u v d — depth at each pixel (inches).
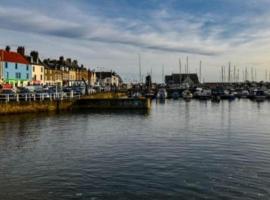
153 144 1052.5
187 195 606.2
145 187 645.9
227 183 670.5
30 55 3934.5
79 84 4367.6
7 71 3284.9
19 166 790.5
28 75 3646.7
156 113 2192.4
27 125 1473.9
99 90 3607.3
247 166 792.9
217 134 1259.2
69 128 1403.8
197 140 1127.0
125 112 2217.0
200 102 3604.8
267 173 738.2
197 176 713.6
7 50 3577.8
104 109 2379.4
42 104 2073.1
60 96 2316.7
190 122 1672.0
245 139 1149.7
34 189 637.3
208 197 597.6
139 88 5039.4
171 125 1540.4
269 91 4200.3
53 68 4338.1
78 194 612.4
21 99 1993.1
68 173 735.7
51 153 922.7
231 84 5930.1
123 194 611.8
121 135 1231.5
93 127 1445.6
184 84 5885.8
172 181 679.7
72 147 1004.6
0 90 2084.2
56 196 603.5
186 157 876.6
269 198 596.4
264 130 1373.0
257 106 2997.0
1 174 728.3
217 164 808.9
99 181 681.0
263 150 965.8
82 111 2231.8
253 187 649.6
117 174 726.5
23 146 1015.6
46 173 735.7
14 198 594.2
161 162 824.3
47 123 1561.3
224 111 2411.4
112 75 7066.9
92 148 990.4
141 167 780.6
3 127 1400.1
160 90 4259.4
